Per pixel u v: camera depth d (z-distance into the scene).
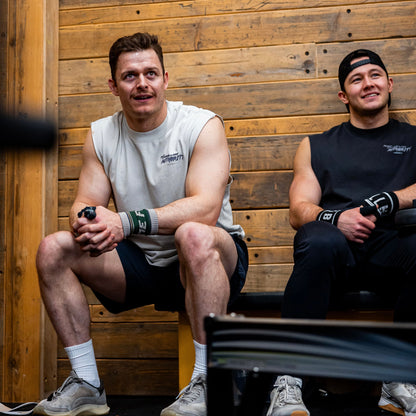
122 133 1.97
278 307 1.92
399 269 1.77
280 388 1.60
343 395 1.99
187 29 2.53
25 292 2.44
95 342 2.40
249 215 2.42
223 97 2.48
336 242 1.68
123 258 1.84
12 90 2.55
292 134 2.43
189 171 1.87
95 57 2.57
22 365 2.41
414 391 1.67
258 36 2.49
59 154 2.54
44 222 2.48
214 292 1.60
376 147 2.12
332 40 2.45
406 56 2.41
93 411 1.73
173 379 2.34
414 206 1.71
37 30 2.56
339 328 0.89
